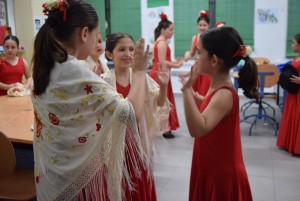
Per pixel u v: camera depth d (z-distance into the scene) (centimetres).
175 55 633
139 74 112
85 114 100
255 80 144
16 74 360
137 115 106
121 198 113
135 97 107
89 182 105
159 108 156
